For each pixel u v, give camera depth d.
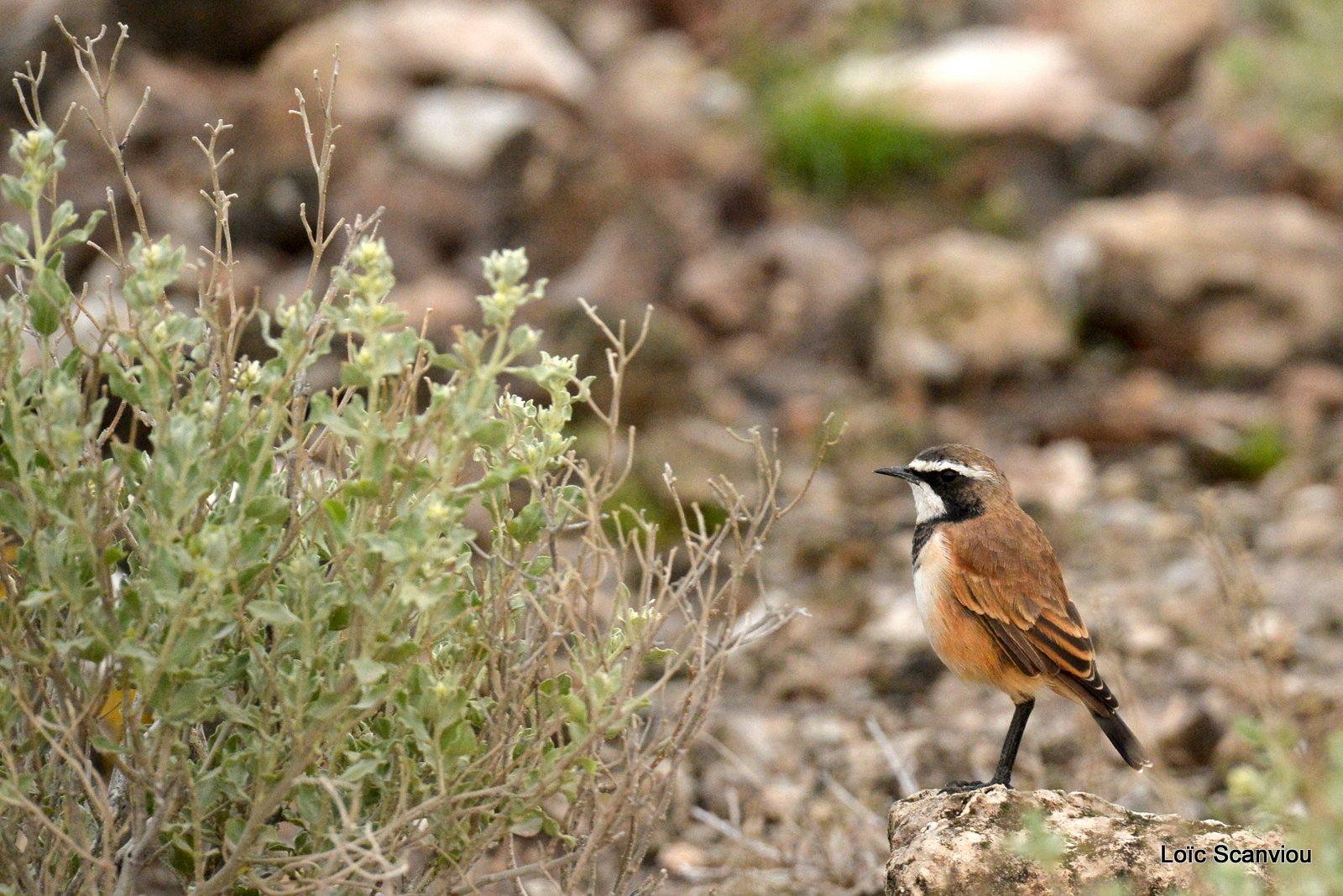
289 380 5.92
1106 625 10.81
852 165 23.09
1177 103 25.73
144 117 19.05
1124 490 17.38
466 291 17.89
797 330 20.05
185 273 15.60
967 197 23.23
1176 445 18.64
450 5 22.02
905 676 13.05
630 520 14.62
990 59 24.55
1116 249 20.55
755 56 25.44
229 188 18.61
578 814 6.80
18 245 5.94
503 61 20.92
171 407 6.38
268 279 17.67
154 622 6.03
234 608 5.95
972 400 19.81
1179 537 15.90
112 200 6.57
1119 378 20.17
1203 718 11.03
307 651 5.80
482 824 6.61
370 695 5.76
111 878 6.05
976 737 11.73
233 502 6.14
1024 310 20.34
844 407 18.98
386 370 5.67
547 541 6.61
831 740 11.80
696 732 6.53
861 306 20.17
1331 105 25.19
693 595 13.88
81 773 5.89
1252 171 23.95
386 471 5.74
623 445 16.25
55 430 5.78
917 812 7.55
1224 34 26.44
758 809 10.52
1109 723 8.46
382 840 6.16
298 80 19.62
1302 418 19.00
